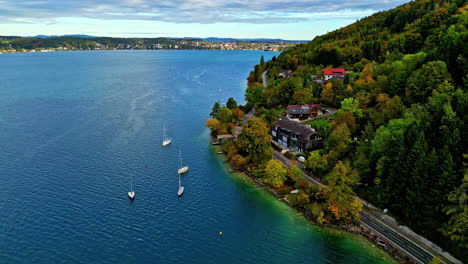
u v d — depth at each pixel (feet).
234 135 484.74
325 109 555.69
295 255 260.21
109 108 655.35
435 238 248.11
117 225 290.35
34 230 280.51
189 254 260.42
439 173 251.39
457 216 227.40
